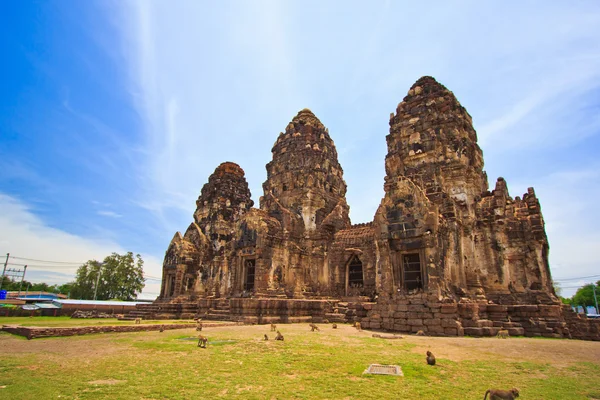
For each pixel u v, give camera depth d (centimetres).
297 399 796
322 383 923
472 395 841
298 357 1249
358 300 3169
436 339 1791
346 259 3522
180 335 1844
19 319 3288
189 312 3847
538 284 2536
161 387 866
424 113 3153
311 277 3569
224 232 4547
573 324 2270
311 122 4284
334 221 3781
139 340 1653
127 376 970
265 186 4234
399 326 2155
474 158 3069
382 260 2441
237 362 1158
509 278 2638
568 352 1423
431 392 858
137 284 7462
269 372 1031
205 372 1021
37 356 1246
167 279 4394
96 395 802
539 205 2736
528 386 922
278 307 2944
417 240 2338
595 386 927
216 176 4888
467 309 2086
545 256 2650
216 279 3722
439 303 2097
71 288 7550
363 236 3400
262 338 1722
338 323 2919
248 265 3438
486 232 2750
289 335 1872
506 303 2519
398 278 2370
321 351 1375
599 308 7781
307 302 3089
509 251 2683
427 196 2666
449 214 2536
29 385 874
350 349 1430
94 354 1286
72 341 1623
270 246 3312
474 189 2909
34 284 10669
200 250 4409
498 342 1694
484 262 2705
